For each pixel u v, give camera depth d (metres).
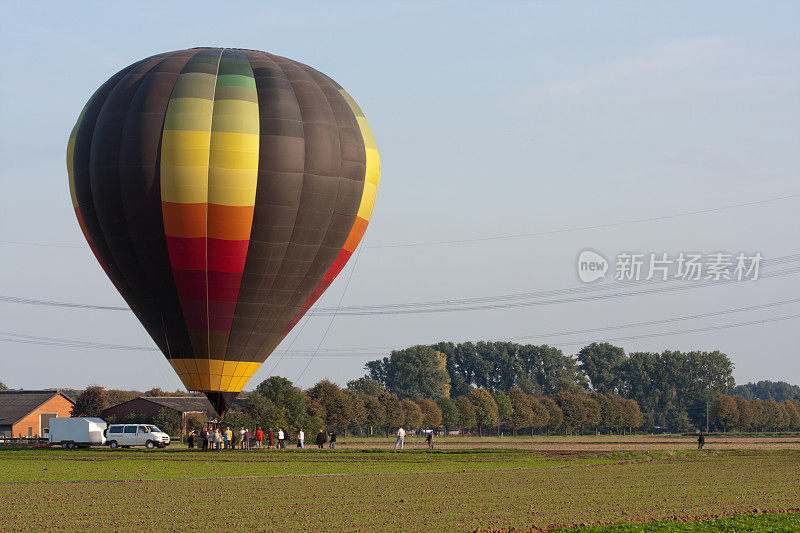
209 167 105.62
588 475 100.38
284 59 118.44
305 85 113.62
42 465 112.19
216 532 55.84
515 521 61.50
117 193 107.69
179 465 112.31
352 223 114.75
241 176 105.75
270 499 73.62
